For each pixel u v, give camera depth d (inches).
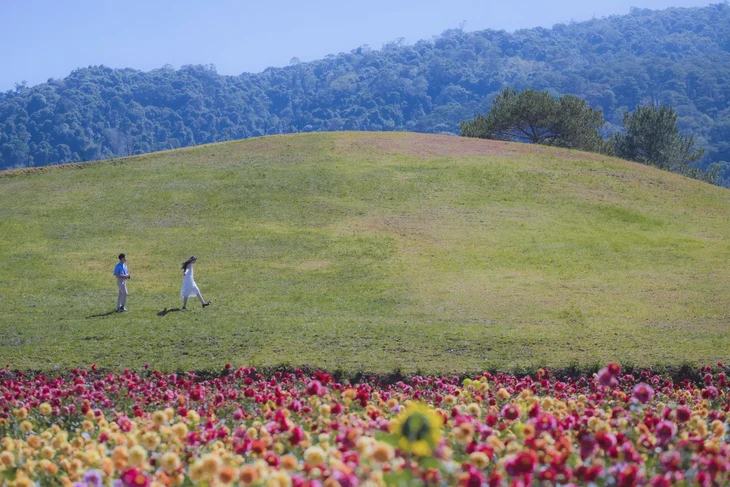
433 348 778.2
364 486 250.2
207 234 1374.3
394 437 270.7
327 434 344.5
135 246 1314.0
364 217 1469.0
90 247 1305.4
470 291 1055.0
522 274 1149.1
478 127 2714.1
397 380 698.8
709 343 778.2
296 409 410.3
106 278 1146.0
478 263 1208.8
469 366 716.0
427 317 927.0
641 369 703.7
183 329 857.5
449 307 974.4
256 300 1021.8
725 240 1378.0
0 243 1315.2
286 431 347.6
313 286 1096.8
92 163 1861.5
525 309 956.6
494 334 822.5
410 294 1045.8
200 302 1016.9
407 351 769.6
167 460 293.6
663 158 2748.5
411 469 270.2
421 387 655.8
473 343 791.7
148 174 1742.1
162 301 1023.6
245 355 760.3
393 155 1908.2
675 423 381.1
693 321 886.4
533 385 615.5
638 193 1670.8
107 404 516.7
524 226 1421.0
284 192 1606.8
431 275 1144.2
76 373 700.7
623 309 952.9
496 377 667.4
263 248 1298.0
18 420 464.8
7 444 347.3
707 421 416.2
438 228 1405.0
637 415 415.2
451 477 276.4
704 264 1213.7
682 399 533.3
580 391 628.7
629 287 1076.5
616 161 1969.7
